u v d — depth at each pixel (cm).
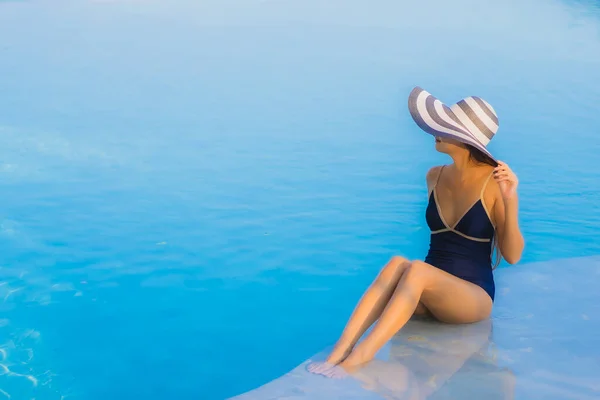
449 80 1087
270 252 634
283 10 1509
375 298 442
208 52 1229
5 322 526
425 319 493
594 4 1563
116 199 738
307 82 1095
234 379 461
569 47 1266
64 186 767
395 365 429
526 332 474
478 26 1384
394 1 1577
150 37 1313
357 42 1279
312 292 571
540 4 1554
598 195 741
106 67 1155
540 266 591
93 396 441
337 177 789
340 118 962
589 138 892
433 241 482
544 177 784
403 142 888
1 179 783
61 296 564
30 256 626
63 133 909
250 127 932
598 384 410
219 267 608
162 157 841
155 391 446
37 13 1486
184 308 548
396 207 719
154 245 646
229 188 762
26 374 463
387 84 1079
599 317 498
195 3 1575
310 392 403
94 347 497
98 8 1528
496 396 396
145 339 507
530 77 1107
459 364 432
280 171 804
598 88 1067
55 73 1127
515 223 448
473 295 458
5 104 1000
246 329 521
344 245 646
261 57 1204
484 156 451
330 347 464
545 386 408
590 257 609
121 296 564
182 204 727
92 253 632
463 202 464
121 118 958
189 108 995
